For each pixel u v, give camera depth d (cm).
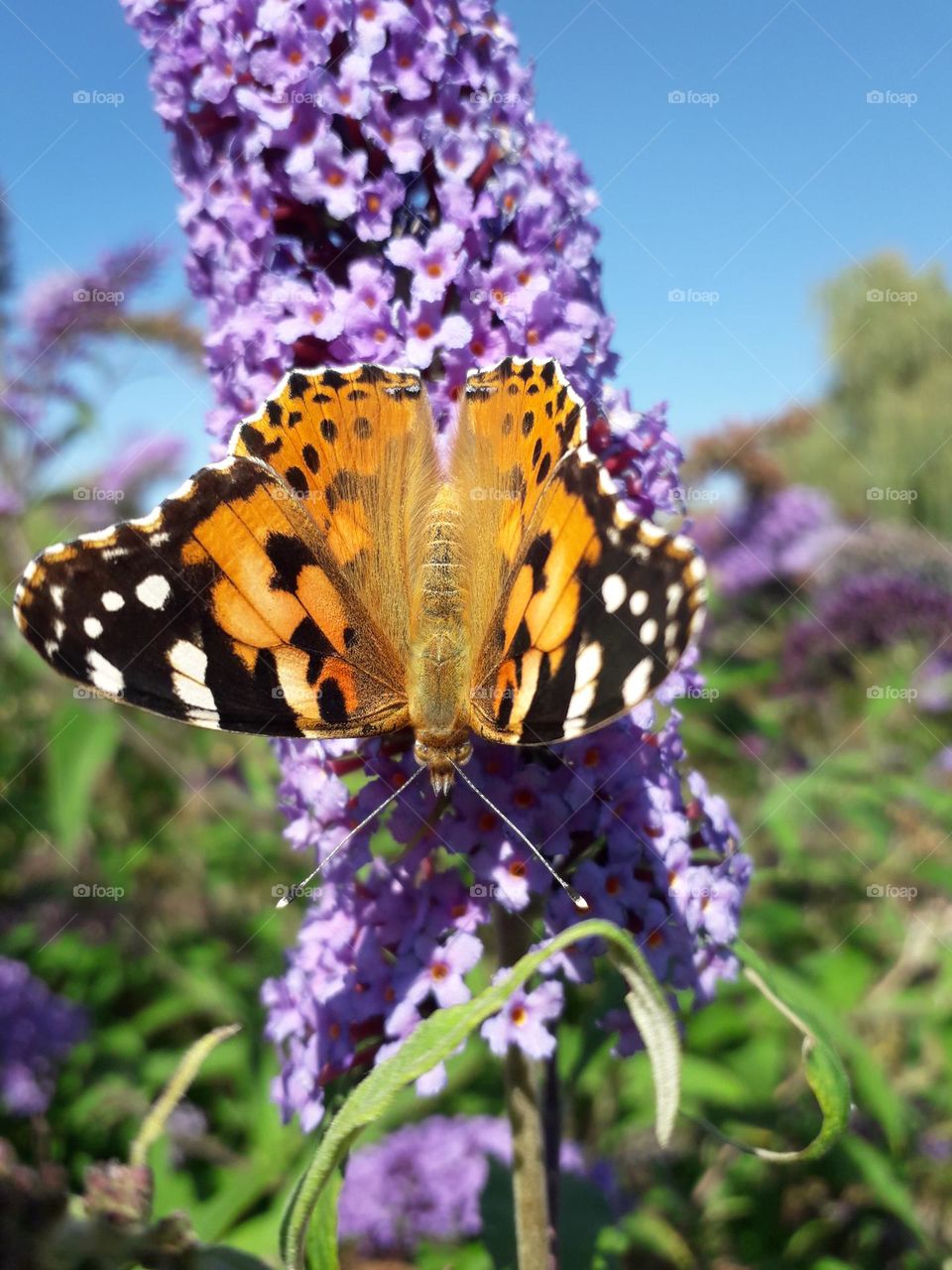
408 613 9
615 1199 15
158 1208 15
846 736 24
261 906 21
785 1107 17
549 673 8
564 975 9
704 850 10
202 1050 8
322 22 9
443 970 9
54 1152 17
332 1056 9
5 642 22
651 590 8
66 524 25
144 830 22
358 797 9
